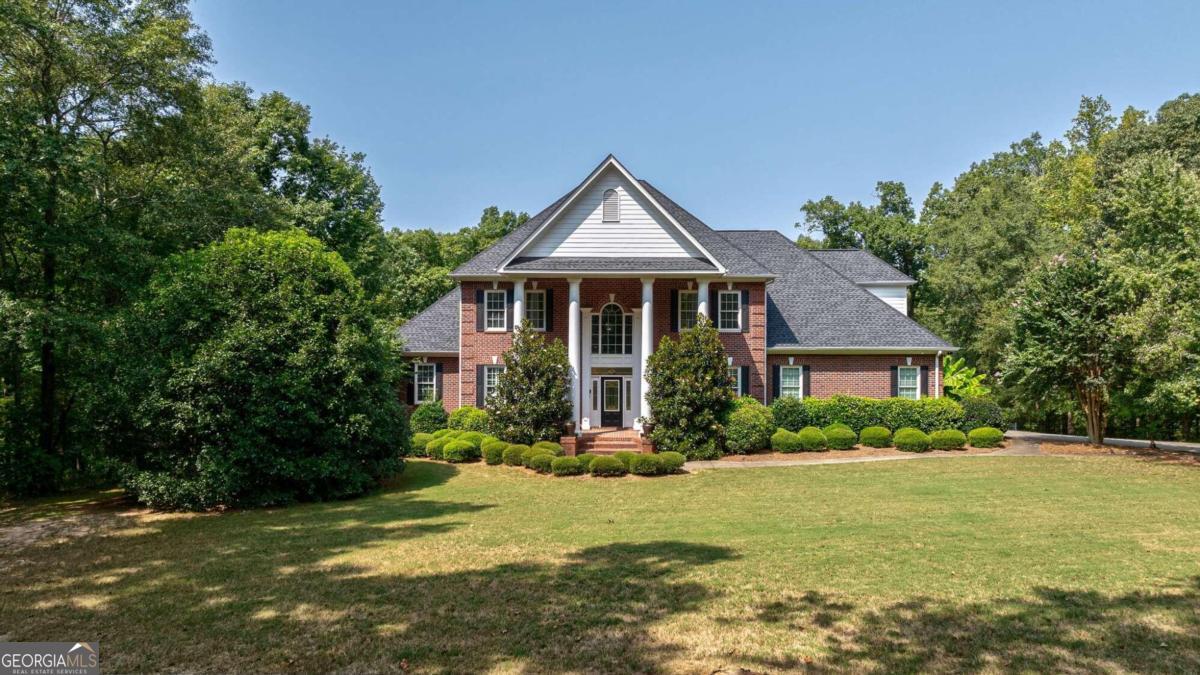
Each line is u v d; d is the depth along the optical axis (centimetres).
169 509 1586
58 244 1812
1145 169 2516
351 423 1688
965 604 802
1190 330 2052
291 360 1633
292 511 1538
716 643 688
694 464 2194
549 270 2455
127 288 1933
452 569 986
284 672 632
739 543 1127
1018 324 2545
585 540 1170
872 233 4972
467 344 2664
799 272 3175
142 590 904
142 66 2000
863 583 888
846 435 2392
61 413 2009
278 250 1766
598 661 647
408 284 4619
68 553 1143
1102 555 1024
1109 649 669
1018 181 4375
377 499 1672
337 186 3769
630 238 2545
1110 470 1936
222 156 2348
